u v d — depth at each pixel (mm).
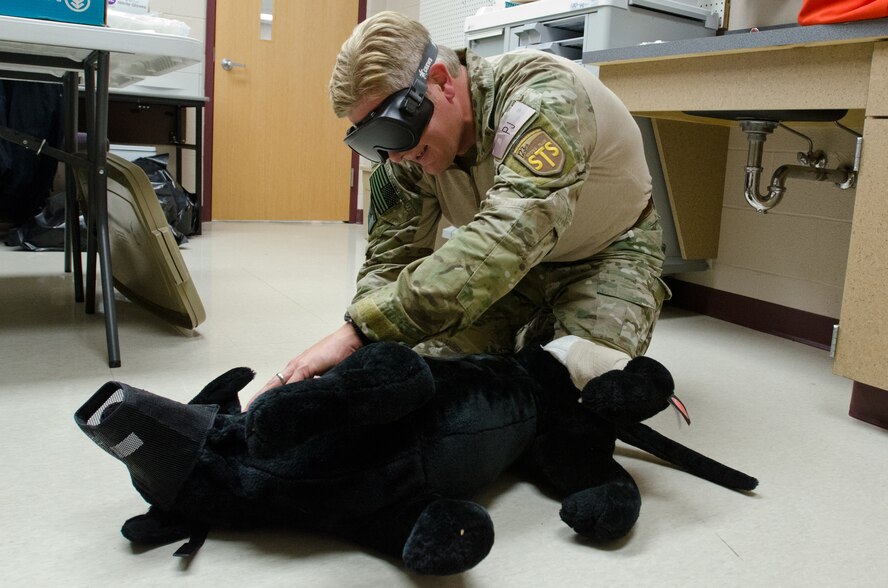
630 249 1302
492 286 918
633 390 886
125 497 1016
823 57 1509
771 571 898
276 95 4941
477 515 773
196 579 815
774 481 1179
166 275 1849
